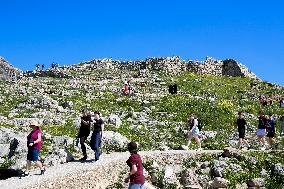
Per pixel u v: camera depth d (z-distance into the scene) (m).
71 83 70.25
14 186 19.53
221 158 29.58
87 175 23.14
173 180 26.34
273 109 58.16
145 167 27.56
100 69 94.62
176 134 38.03
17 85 64.00
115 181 25.38
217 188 26.44
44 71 88.94
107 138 31.16
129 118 43.06
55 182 20.95
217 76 93.19
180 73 91.31
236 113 51.53
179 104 50.91
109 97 55.09
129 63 98.50
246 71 97.69
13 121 36.72
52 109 44.78
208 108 50.09
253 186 26.80
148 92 62.91
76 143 27.59
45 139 30.27
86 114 26.03
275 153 30.98
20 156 25.41
